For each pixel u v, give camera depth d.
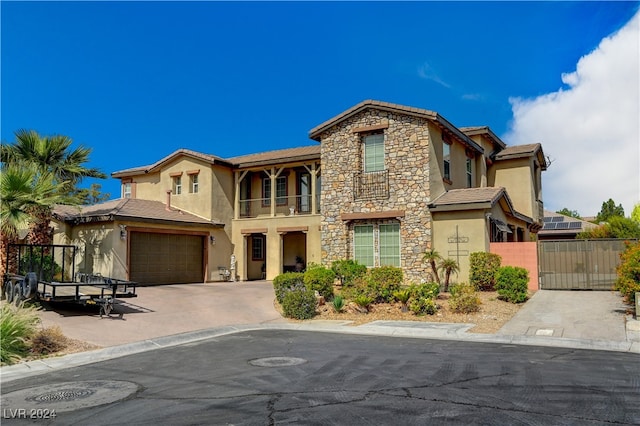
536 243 17.61
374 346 10.05
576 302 14.54
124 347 10.23
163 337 11.39
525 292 14.93
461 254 18.30
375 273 15.80
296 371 7.77
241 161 27.05
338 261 19.73
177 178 27.25
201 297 17.94
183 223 23.33
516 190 24.91
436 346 9.99
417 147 19.39
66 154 19.19
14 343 9.33
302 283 15.77
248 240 27.25
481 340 10.71
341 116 21.05
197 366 8.40
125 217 20.72
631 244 13.74
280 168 25.92
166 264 23.02
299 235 28.23
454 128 20.59
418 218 19.09
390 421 5.25
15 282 15.36
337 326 12.88
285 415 5.52
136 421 5.47
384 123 20.14
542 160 27.53
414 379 7.10
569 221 34.16
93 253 21.16
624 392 6.30
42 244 16.88
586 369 7.68
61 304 15.36
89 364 8.88
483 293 16.64
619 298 14.77
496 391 6.39
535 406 5.72
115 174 30.25
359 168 20.69
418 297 14.19
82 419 5.61
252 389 6.72
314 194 24.67
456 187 21.55
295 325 13.31
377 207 20.05
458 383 6.84
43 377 7.93
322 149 21.73
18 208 15.67
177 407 5.96
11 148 18.16
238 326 13.20
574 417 5.32
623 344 9.76
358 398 6.16
